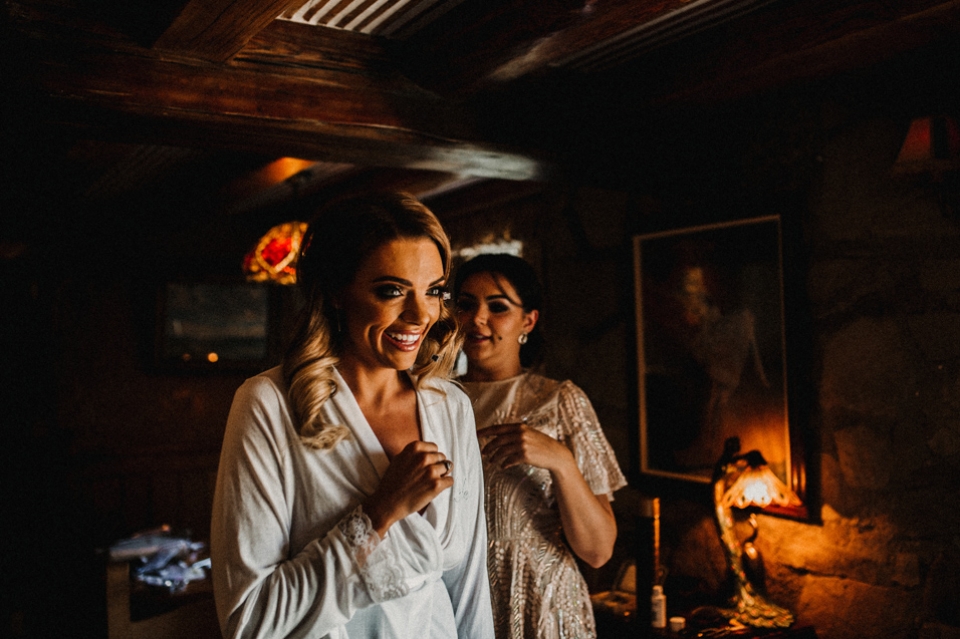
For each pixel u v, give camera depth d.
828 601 2.26
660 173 2.60
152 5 1.65
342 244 1.16
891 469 2.11
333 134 1.98
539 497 1.78
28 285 4.71
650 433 2.88
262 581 1.07
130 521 4.92
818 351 2.31
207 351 5.20
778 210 2.40
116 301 4.99
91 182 4.10
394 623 1.13
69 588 3.88
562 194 3.38
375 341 1.17
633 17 1.59
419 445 1.12
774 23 1.82
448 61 1.91
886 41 1.71
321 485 1.14
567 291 3.35
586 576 3.14
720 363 2.59
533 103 2.27
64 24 1.64
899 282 2.10
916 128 1.93
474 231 4.04
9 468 4.46
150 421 5.06
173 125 1.86
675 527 2.78
